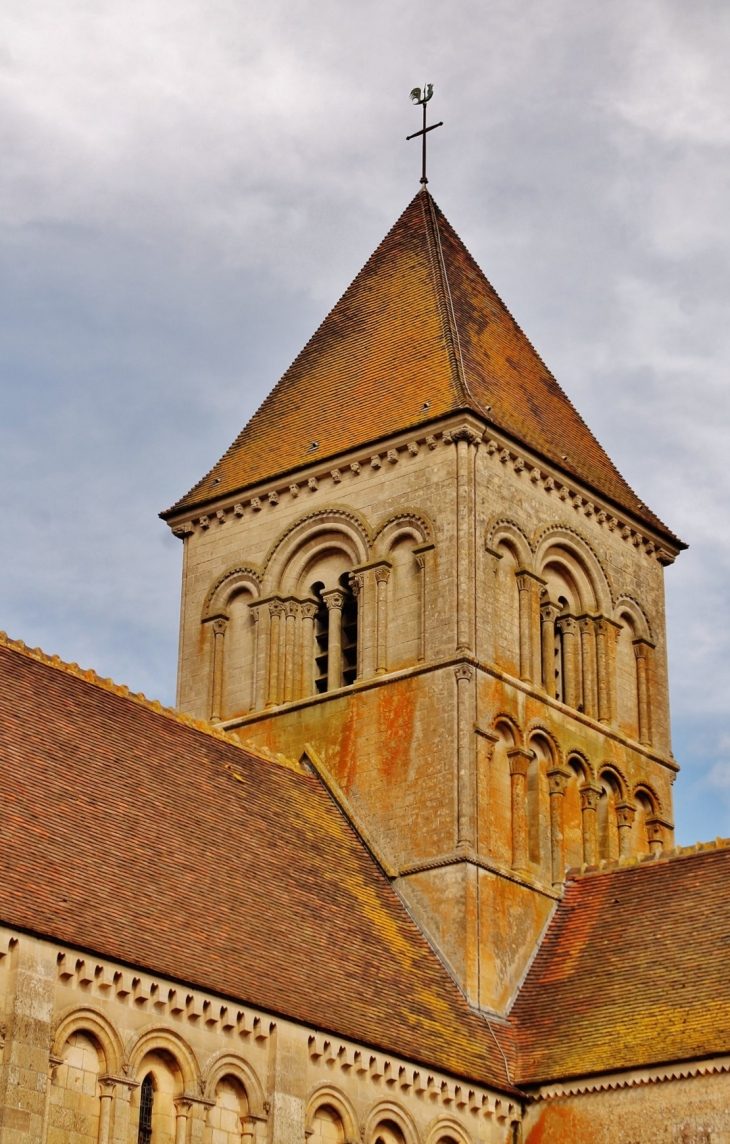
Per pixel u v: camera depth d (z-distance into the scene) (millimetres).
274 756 68562
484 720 67812
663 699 76875
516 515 72062
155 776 60062
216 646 75250
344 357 78375
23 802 53156
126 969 49594
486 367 75188
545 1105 60344
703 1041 58250
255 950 55594
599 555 75688
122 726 61000
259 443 78125
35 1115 45938
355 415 75062
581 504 75375
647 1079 58531
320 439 75375
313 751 70438
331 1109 54562
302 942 58281
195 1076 50781
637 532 78062
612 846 71938
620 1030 60906
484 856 66062
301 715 71500
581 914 67500
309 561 74438
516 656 70375
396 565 71125
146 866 55094
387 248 81625
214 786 62656
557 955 66188
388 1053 56375
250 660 74312
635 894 67000
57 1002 47812
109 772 58062
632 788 73625
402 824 67125
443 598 69125
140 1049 49688
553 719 70875
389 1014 58500
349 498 73250
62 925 48812
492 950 64875
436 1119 57781
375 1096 55875
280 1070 52875
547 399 77812
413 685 68750
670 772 75812
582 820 71062
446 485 70500
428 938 64938
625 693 75438
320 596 74062
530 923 66812
